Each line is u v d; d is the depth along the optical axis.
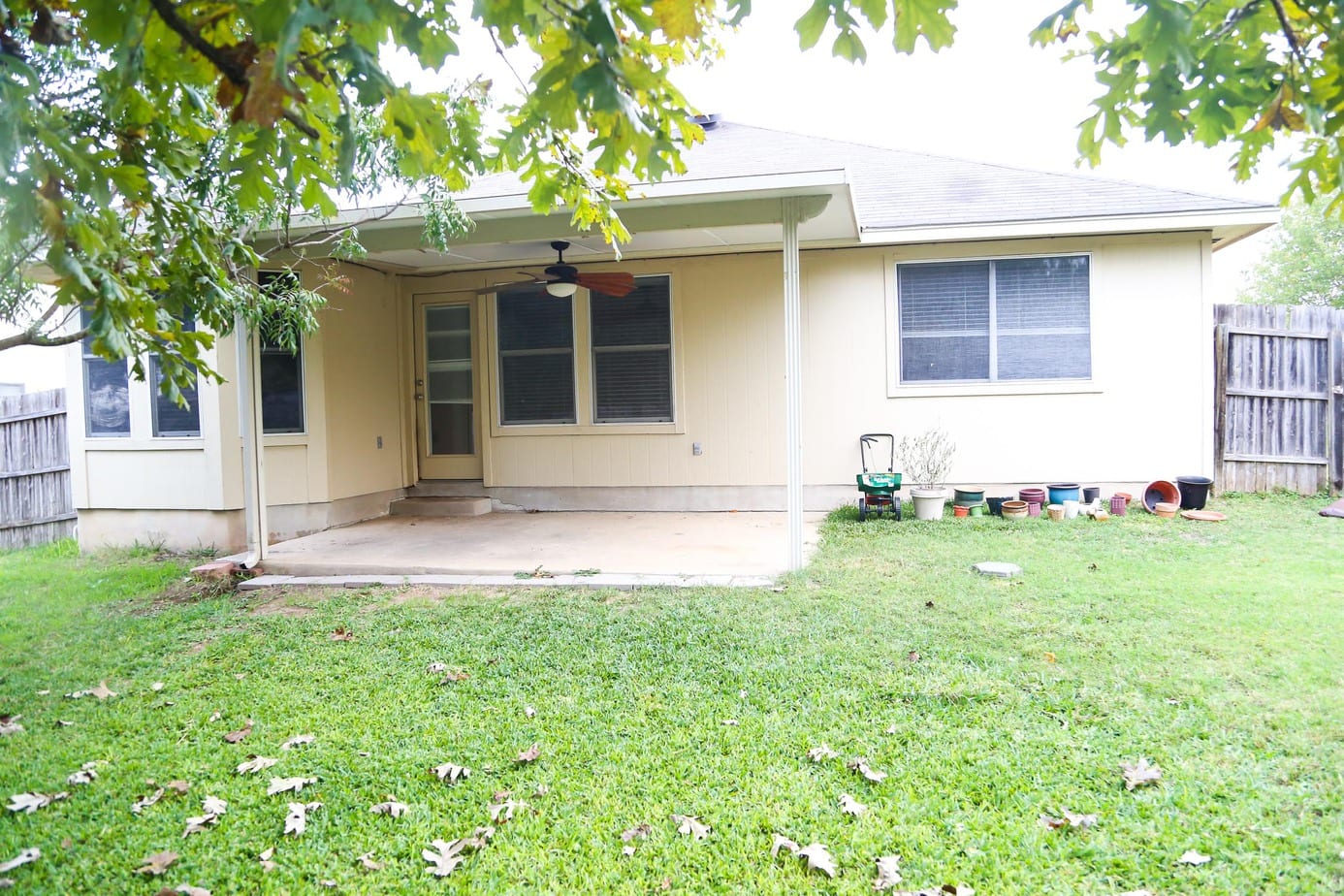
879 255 8.09
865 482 7.54
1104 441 7.91
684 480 8.48
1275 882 2.08
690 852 2.31
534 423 8.77
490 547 6.60
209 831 2.47
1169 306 7.77
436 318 9.04
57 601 5.45
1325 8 1.48
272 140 1.79
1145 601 4.52
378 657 4.09
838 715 3.18
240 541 7.09
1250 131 1.80
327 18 1.25
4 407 8.42
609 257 8.31
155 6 1.45
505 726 3.19
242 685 3.75
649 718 3.23
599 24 1.38
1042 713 3.13
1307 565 5.28
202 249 2.87
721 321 8.33
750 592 5.08
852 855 2.27
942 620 4.32
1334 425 8.05
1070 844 2.27
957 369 8.09
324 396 7.61
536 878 2.22
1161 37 1.51
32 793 2.73
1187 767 2.66
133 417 7.24
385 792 2.69
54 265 1.71
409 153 1.96
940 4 1.53
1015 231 7.59
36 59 2.71
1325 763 2.65
